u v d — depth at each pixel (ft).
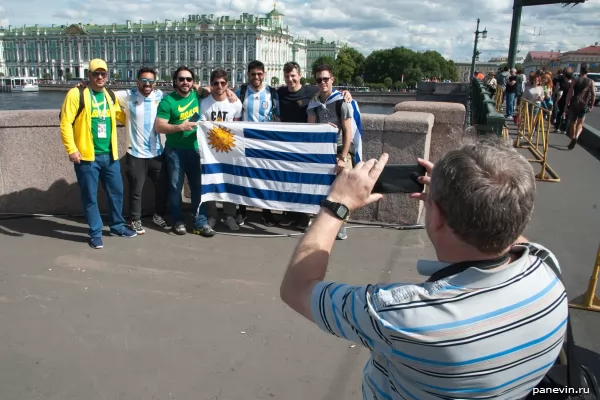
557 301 3.75
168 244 16.78
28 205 19.67
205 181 17.99
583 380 4.66
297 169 17.66
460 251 3.76
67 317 11.84
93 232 16.24
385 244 16.94
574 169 28.86
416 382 3.69
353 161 17.89
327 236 4.51
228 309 12.33
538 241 17.37
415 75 499.51
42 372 9.74
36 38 543.80
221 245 16.76
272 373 9.87
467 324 3.43
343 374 9.89
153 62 511.40
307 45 631.97
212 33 492.13
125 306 12.41
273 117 18.86
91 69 15.75
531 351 3.57
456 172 3.64
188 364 10.08
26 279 13.83
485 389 3.53
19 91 356.79
